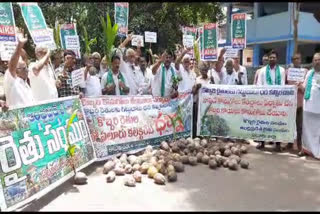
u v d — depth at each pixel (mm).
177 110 6996
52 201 4152
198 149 6176
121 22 7418
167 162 5391
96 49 13750
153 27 15164
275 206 4109
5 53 4645
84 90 6109
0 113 3777
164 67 6895
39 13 5172
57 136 4625
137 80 7195
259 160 6102
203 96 7191
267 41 19375
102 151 5641
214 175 5238
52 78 5289
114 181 4902
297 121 6734
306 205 4156
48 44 5242
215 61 7469
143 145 6309
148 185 4762
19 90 4348
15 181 3791
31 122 4215
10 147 3824
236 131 6973
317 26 18422
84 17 14141
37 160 4164
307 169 5590
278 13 18703
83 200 4195
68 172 4730
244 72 7598
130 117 6168
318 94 6105
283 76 6941
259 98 6754
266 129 6723
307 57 20656
